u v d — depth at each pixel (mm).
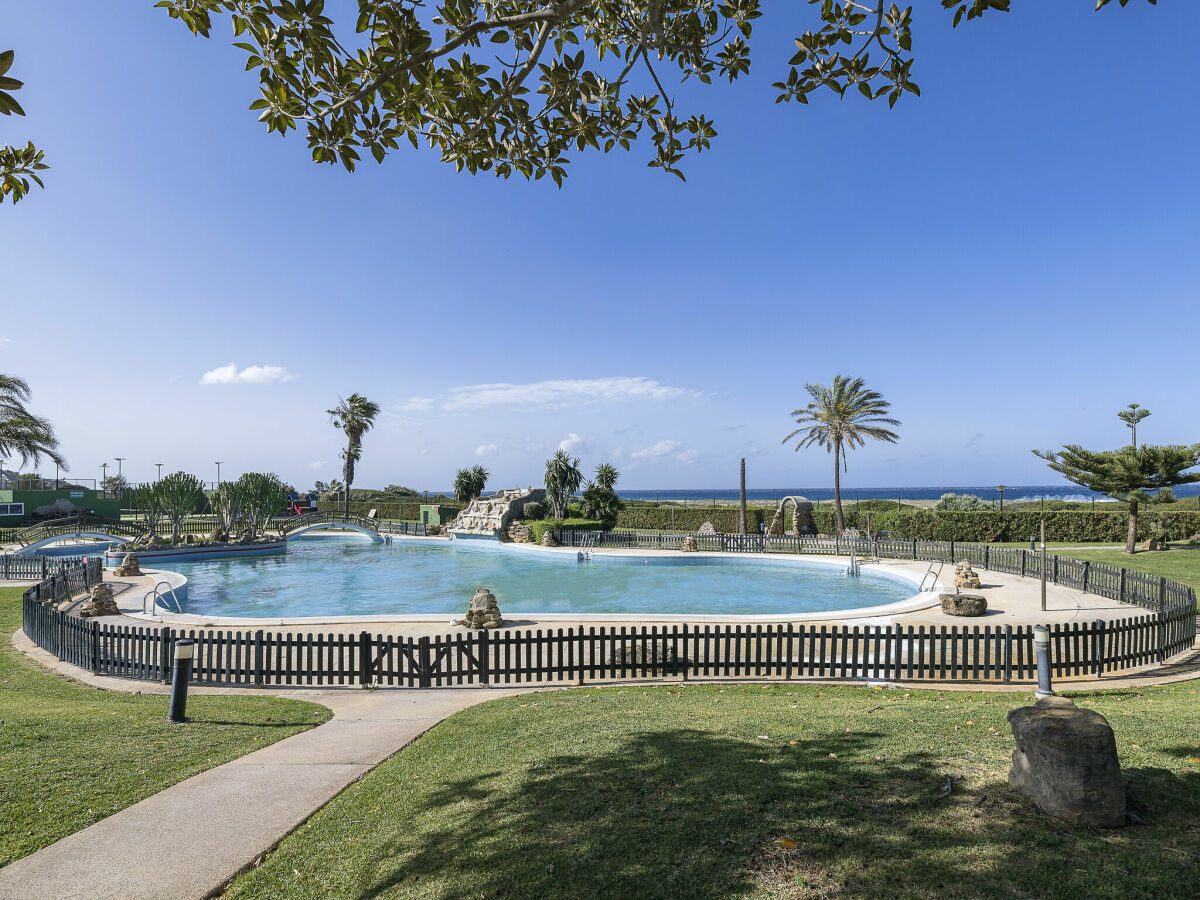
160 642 11617
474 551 43938
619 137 7387
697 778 5539
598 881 3971
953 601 15992
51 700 9977
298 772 6504
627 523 56125
